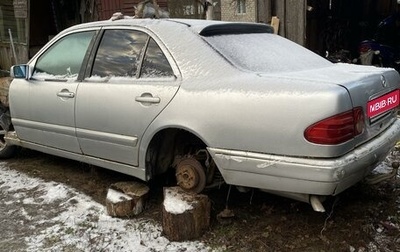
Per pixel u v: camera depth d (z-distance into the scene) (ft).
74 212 11.29
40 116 13.29
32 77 13.74
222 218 10.30
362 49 27.81
